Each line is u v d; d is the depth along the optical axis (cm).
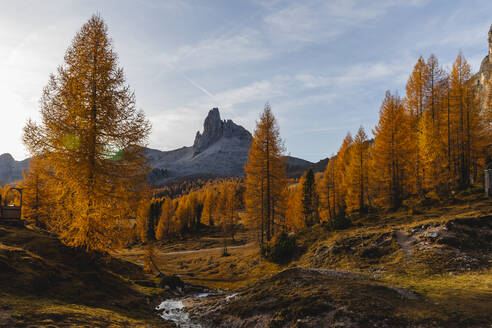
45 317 895
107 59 1600
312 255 2814
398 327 978
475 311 1015
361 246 2505
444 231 2197
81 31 1565
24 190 3173
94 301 1288
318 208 5853
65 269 1491
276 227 3744
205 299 1755
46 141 1473
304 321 1112
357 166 4325
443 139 3700
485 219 2195
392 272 1902
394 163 3756
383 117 3916
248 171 3531
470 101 3675
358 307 1123
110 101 1558
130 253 6650
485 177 3062
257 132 3512
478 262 1789
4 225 2042
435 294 1261
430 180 3531
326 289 1354
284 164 3516
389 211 3675
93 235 1495
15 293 1054
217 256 5112
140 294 1689
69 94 1504
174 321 1348
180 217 9825
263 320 1223
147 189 1670
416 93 4462
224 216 7806
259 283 1692
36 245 1694
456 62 3859
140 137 1622
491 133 4009
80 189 1469
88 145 1488
